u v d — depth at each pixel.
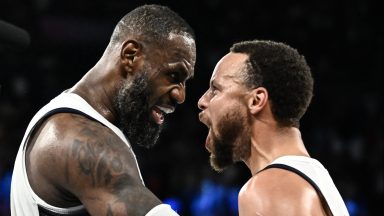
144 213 3.21
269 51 3.61
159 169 11.55
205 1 14.96
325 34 15.21
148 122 3.78
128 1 14.39
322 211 3.29
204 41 14.55
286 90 3.56
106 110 3.71
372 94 14.48
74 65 13.64
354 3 15.51
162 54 3.71
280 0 15.35
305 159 3.43
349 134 13.66
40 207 3.50
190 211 11.04
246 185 3.40
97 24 14.04
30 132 3.58
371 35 15.23
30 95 12.84
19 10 13.42
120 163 3.34
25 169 3.55
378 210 12.21
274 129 3.58
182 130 12.82
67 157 3.35
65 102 3.59
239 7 15.13
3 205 10.42
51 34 13.57
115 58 3.73
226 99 3.63
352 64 14.95
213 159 3.75
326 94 14.41
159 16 3.75
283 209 3.21
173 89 3.76
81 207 3.46
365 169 12.82
